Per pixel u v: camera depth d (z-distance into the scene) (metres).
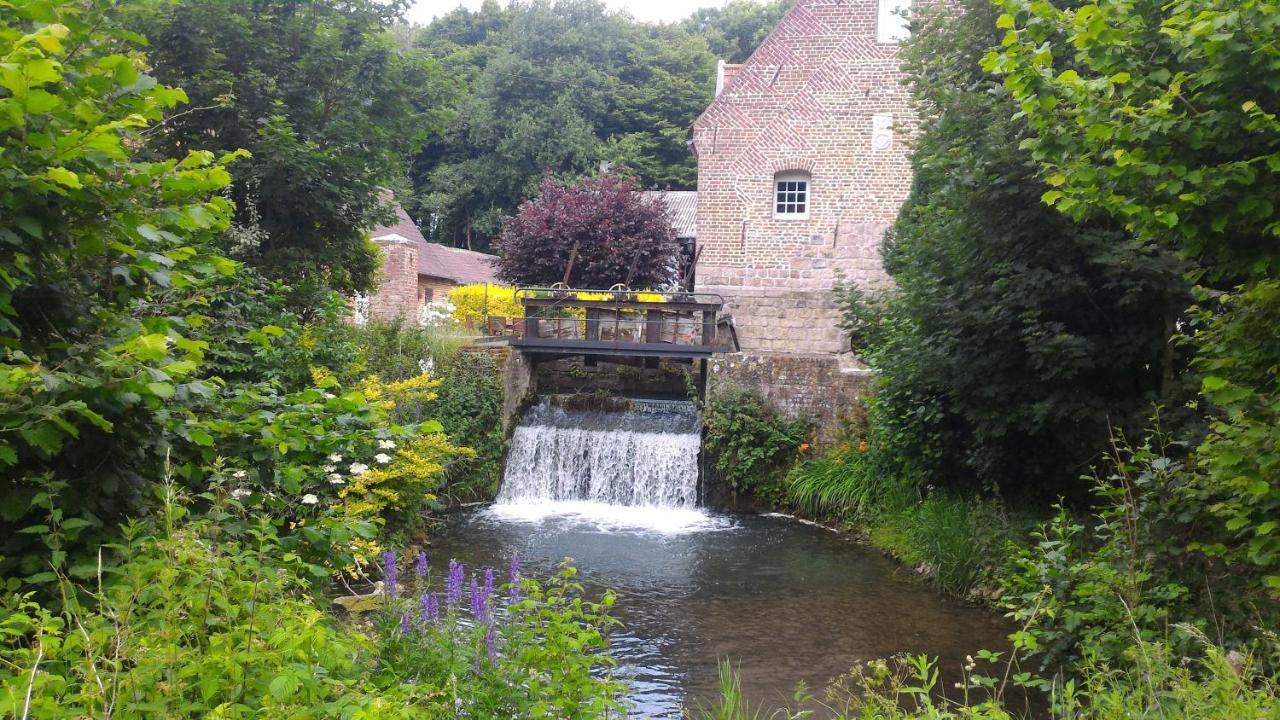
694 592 9.23
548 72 47.88
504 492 14.92
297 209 10.59
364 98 10.95
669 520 13.31
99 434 3.00
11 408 2.53
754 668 7.01
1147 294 7.25
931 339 8.62
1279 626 4.55
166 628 2.54
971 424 9.52
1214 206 3.84
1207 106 3.95
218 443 3.63
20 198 2.70
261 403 3.89
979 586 8.88
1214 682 3.37
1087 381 7.98
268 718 2.31
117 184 3.12
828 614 8.46
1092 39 3.95
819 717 6.03
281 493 4.44
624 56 50.88
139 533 3.11
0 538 2.94
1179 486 5.04
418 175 50.38
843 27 19.47
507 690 3.57
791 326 17.22
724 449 14.27
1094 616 5.07
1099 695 3.72
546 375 17.69
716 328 16.41
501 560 10.53
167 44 9.56
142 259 3.20
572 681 3.62
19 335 2.77
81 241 3.02
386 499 9.95
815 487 13.32
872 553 11.14
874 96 19.41
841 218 19.66
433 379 14.36
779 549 11.38
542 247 22.11
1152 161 3.89
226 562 2.87
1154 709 3.49
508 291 26.38
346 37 11.05
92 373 2.79
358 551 4.51
